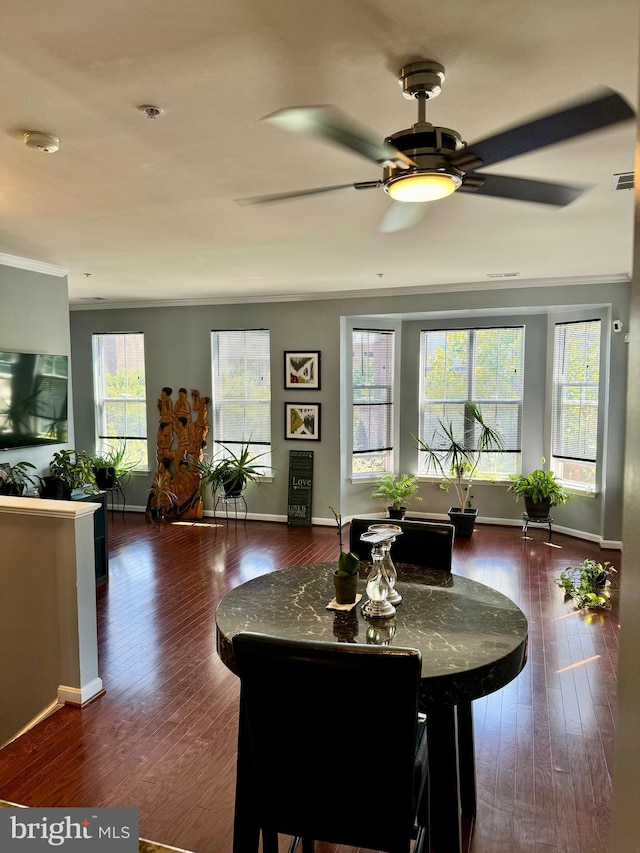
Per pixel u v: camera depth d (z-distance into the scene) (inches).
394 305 255.8
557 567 212.1
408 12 60.2
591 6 59.3
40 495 174.7
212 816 90.7
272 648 56.7
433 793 70.7
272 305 274.7
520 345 261.4
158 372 294.8
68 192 116.1
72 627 121.6
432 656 68.2
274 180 109.8
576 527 248.1
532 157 98.3
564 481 253.6
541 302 234.4
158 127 87.4
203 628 161.3
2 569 125.9
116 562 220.7
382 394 281.0
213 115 83.5
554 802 93.8
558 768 102.3
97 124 86.1
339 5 59.1
